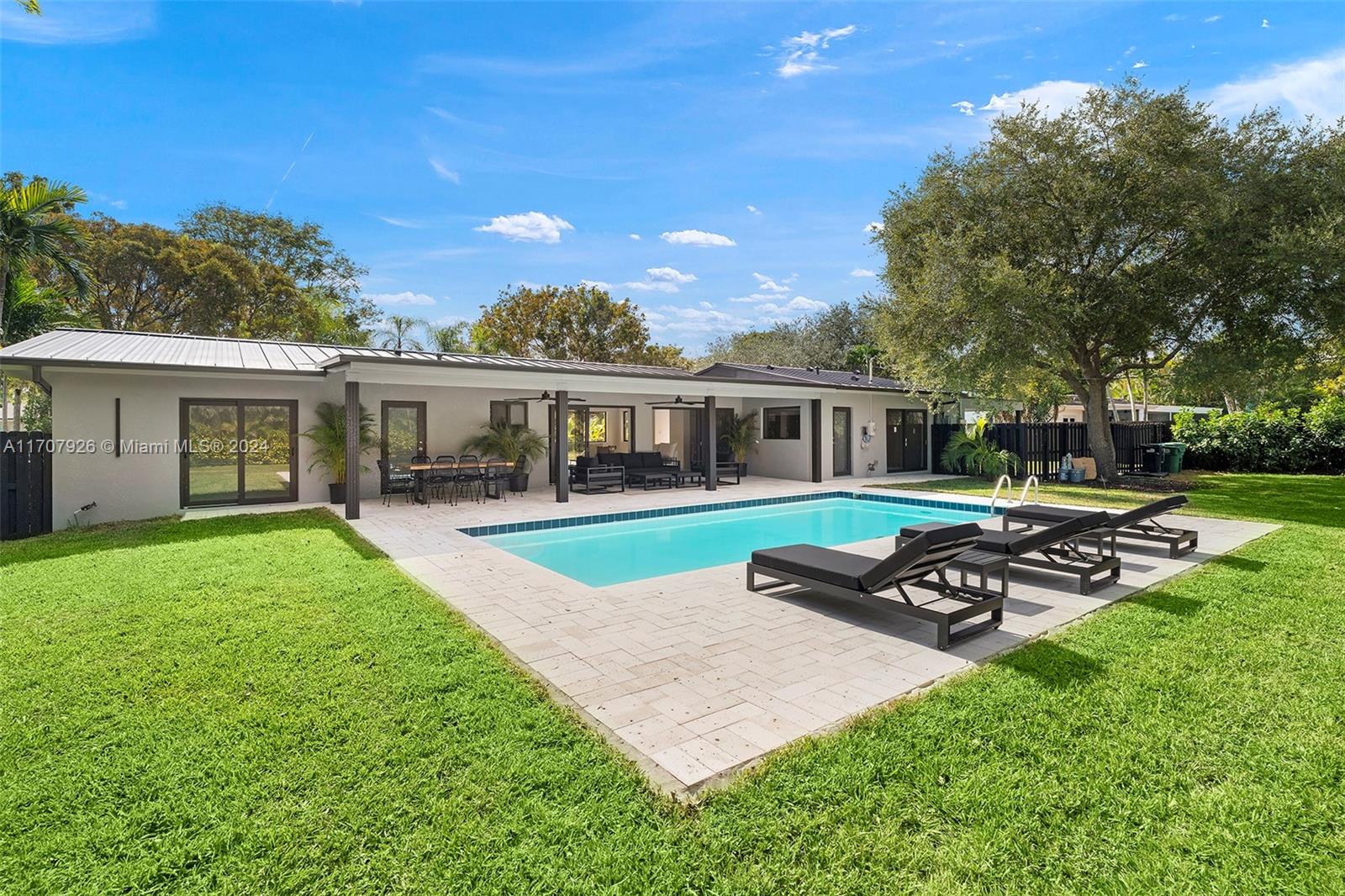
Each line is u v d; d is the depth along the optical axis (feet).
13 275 46.70
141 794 9.46
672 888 7.67
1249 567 23.38
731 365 69.05
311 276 105.29
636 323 116.37
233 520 34.55
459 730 11.32
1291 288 40.52
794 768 10.09
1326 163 41.91
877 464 63.41
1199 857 8.27
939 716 11.84
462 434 49.42
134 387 37.19
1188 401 53.47
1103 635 16.39
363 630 16.56
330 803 9.23
